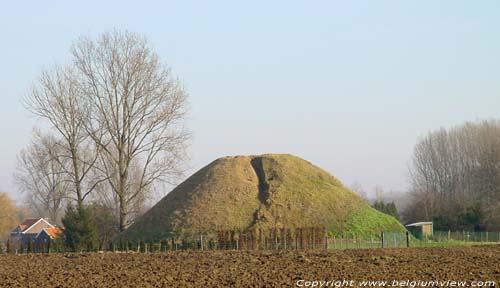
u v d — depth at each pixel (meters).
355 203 72.19
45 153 81.94
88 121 71.62
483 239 73.69
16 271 36.00
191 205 69.44
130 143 71.62
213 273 33.41
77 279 31.48
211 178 74.44
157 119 72.00
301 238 60.03
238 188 72.06
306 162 80.31
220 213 67.38
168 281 30.27
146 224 69.12
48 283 30.12
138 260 43.19
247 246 59.69
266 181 74.00
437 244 63.44
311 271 33.59
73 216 63.78
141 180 72.75
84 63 81.25
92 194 89.12
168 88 75.00
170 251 55.56
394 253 45.69
